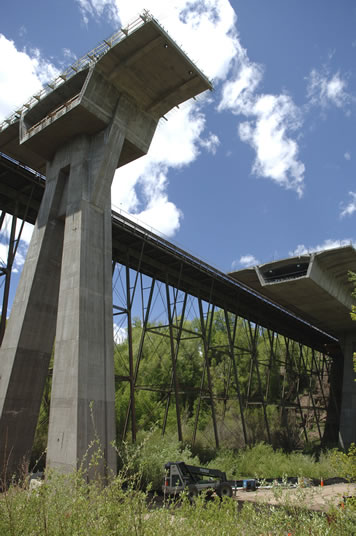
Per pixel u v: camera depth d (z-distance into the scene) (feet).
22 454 63.26
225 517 16.79
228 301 136.87
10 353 66.44
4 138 86.22
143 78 73.36
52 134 76.23
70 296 62.75
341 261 111.86
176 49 67.72
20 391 65.16
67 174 77.77
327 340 193.47
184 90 75.66
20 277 72.90
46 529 13.61
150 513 16.14
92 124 73.61
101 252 67.97
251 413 153.69
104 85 72.43
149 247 102.01
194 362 168.96
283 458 110.22
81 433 54.19
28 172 83.66
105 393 59.77
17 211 84.58
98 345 61.36
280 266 115.85
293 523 17.22
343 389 158.40
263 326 157.89
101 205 71.00
